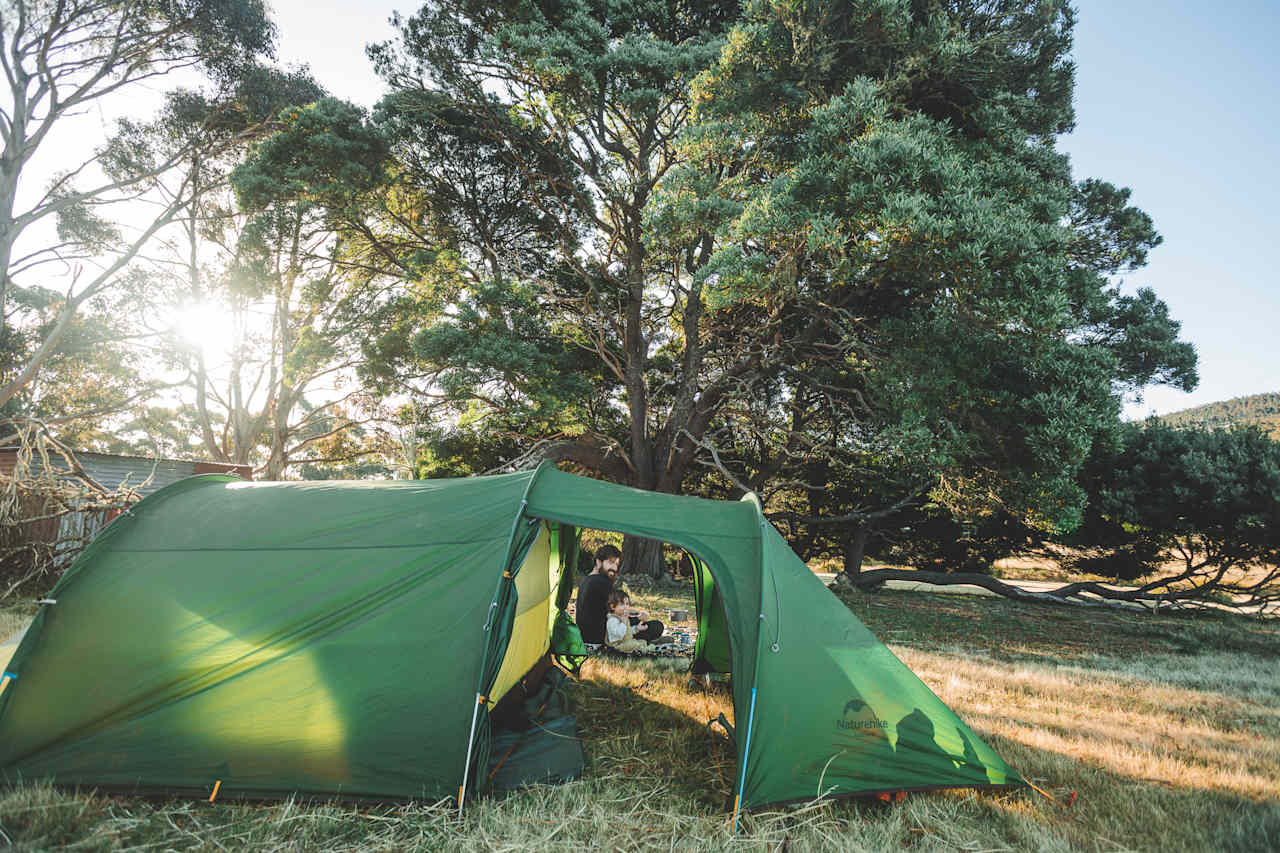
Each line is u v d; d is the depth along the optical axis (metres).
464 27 16.47
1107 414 12.29
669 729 5.14
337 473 36.06
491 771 4.18
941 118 14.41
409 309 20.19
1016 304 10.45
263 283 20.86
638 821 3.62
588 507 4.69
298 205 18.81
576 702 5.68
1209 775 4.65
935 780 4.10
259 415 29.31
